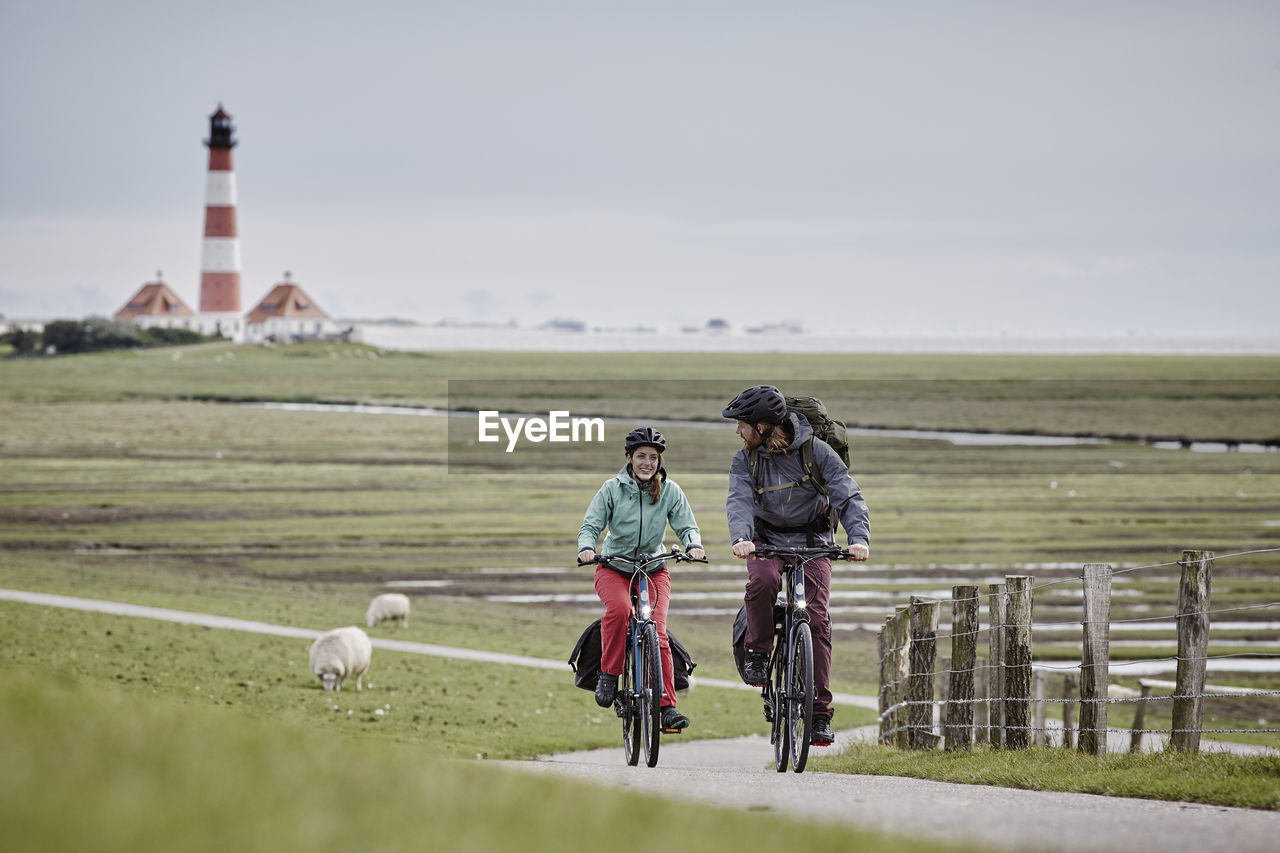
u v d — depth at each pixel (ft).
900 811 73.26
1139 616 436.35
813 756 164.96
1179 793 85.51
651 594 111.96
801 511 106.42
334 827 45.37
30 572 479.82
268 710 255.91
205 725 67.62
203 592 455.22
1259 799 81.05
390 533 644.69
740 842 53.26
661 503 110.93
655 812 59.16
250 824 43.80
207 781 50.16
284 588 485.97
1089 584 113.09
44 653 296.71
